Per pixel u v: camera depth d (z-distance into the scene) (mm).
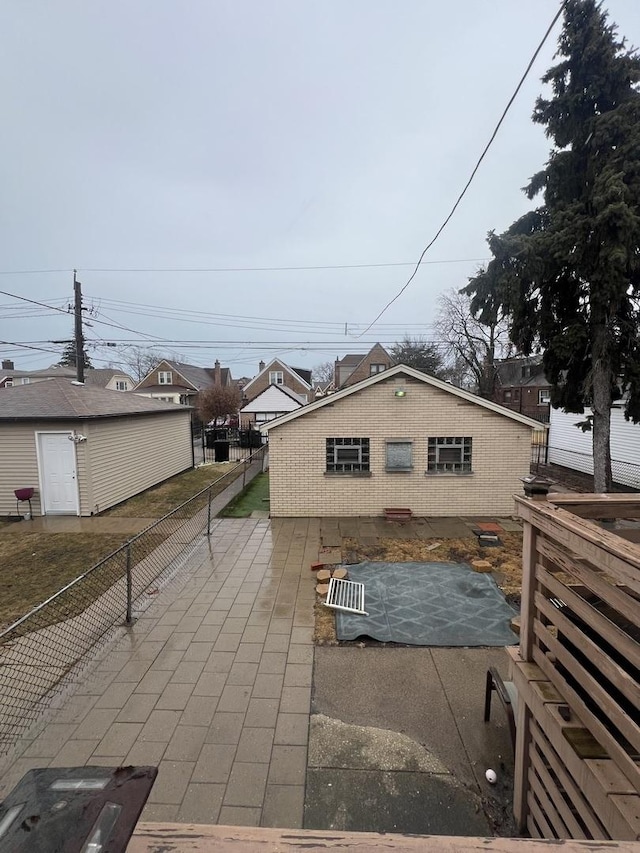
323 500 10156
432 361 39719
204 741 3439
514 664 2805
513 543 8141
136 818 892
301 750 3354
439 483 10039
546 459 17844
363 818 2820
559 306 10078
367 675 4254
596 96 9000
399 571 6734
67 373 44125
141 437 13242
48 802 935
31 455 10555
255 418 32594
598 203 8250
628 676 1780
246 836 950
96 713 3736
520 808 2738
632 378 9453
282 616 5395
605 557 1864
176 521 9867
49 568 7168
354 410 9984
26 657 4594
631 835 1671
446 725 3615
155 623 5238
